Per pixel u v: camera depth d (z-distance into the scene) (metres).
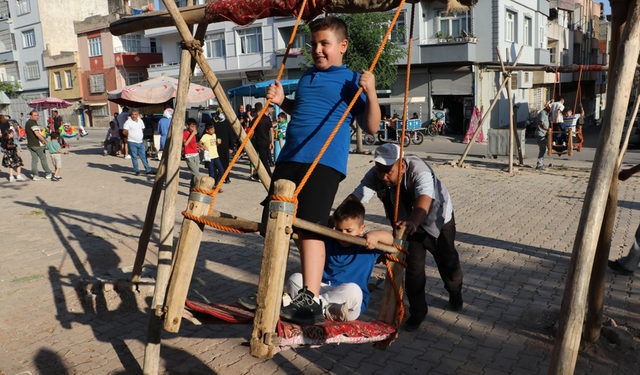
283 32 29.80
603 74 45.22
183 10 3.96
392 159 3.71
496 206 9.27
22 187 12.31
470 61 24.25
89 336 4.41
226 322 2.54
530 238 7.09
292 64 29.14
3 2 48.88
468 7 3.13
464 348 4.01
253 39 31.19
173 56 36.22
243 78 32.31
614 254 6.29
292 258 6.41
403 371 3.69
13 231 7.94
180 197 10.86
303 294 2.63
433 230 4.09
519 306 4.78
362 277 3.25
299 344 2.36
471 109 25.44
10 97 51.38
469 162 15.40
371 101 2.72
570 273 2.78
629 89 2.86
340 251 3.27
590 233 2.76
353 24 17.23
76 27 42.81
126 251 6.84
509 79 13.35
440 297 5.05
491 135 15.13
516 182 11.82
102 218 8.88
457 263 4.47
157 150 18.16
